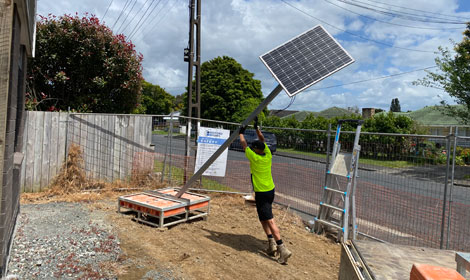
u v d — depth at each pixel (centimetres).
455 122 2328
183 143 919
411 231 601
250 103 3244
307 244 539
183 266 400
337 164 603
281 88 468
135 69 1067
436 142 513
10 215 350
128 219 575
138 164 870
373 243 333
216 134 858
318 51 493
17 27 337
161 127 893
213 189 873
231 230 576
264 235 566
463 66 1343
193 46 948
